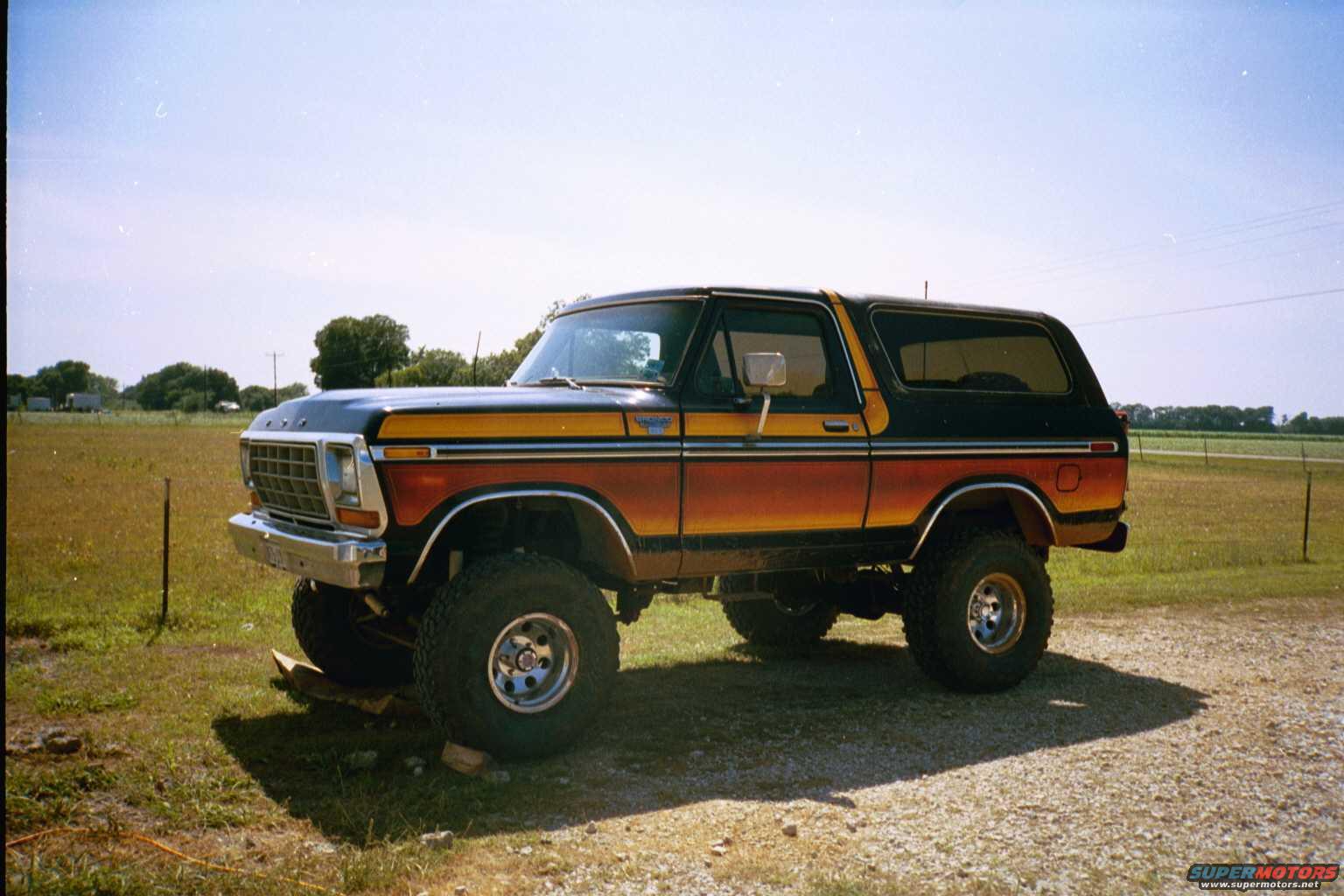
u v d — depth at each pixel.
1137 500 23.81
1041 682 6.45
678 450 5.09
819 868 3.54
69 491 16.95
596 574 5.45
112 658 6.25
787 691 6.14
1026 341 6.68
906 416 5.93
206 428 58.28
